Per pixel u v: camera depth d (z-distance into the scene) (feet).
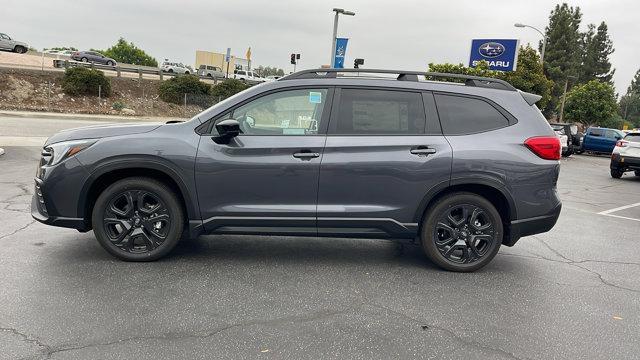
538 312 13.51
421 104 16.07
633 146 52.65
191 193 15.39
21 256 16.11
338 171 15.44
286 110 15.80
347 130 15.70
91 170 15.12
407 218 15.85
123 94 117.70
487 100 16.37
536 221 16.24
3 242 17.48
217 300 13.38
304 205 15.60
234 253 17.52
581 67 282.36
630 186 47.85
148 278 14.71
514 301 14.21
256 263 16.56
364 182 15.56
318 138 15.52
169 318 12.19
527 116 16.38
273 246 18.58
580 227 25.21
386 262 17.26
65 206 15.34
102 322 11.82
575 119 147.23
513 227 16.24
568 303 14.25
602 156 103.76
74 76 105.29
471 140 15.88
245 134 15.52
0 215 21.13
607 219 28.22
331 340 11.42
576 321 13.04
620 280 16.52
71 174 15.14
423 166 15.56
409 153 15.61
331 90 15.90
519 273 16.76
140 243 16.16
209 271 15.57
